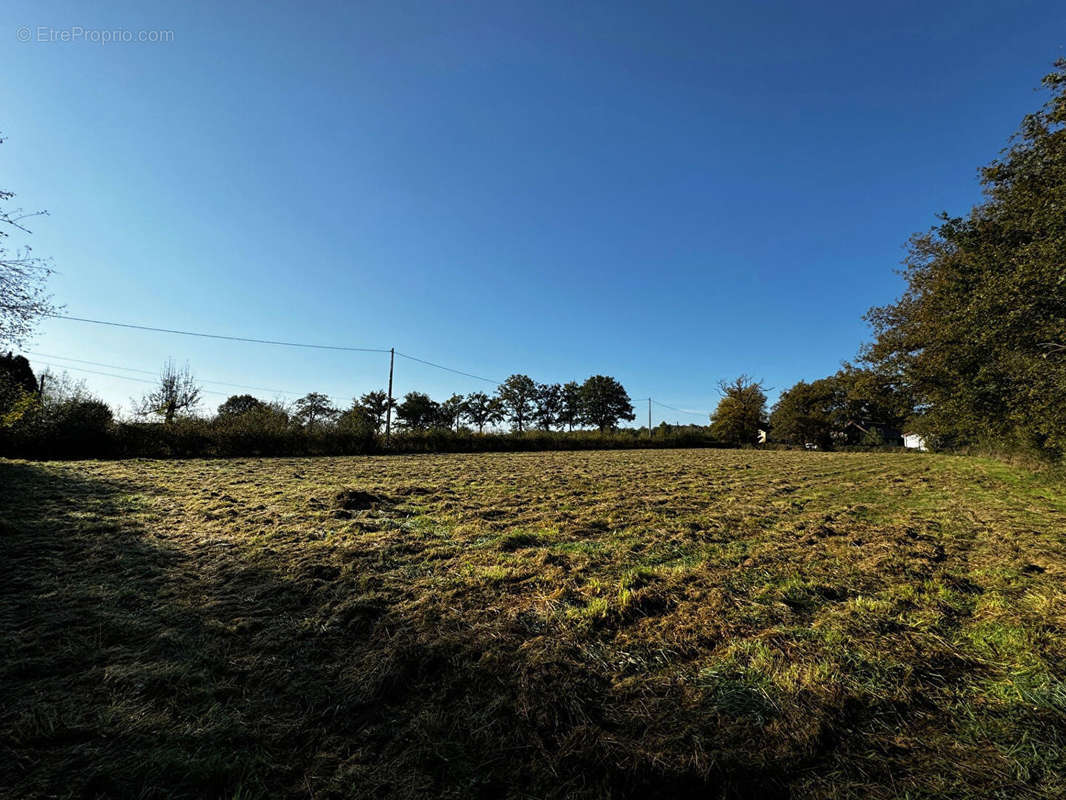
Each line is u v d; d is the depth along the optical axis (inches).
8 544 221.5
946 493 443.2
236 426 933.2
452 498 384.5
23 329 442.9
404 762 85.9
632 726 96.8
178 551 220.1
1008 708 103.3
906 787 81.3
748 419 1910.7
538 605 161.0
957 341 382.3
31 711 97.8
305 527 270.2
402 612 154.1
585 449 1541.6
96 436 779.4
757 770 84.8
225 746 89.2
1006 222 337.1
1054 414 311.4
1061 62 267.7
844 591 178.5
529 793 79.7
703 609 158.2
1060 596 168.9
